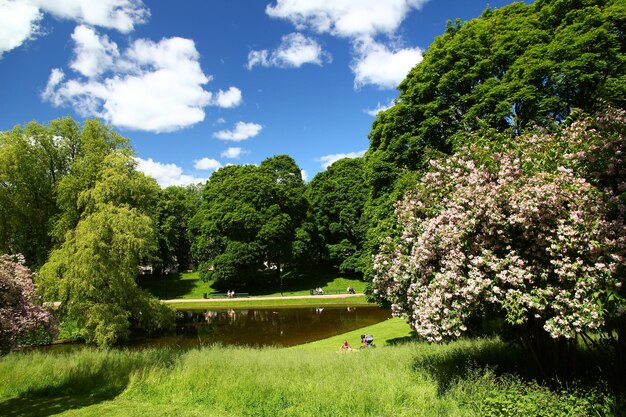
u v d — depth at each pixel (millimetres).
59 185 20391
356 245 43594
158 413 7176
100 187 19328
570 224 5438
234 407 7203
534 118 12531
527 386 6434
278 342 19828
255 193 40750
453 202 6617
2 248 20609
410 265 7168
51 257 17922
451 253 6234
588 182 5918
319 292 37906
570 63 12133
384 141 17344
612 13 12727
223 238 40031
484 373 7129
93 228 18016
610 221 5312
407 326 18953
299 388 7449
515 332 7055
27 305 10812
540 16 15109
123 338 18828
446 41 16625
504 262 5695
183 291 41469
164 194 48969
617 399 5398
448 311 5941
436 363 8305
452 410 5996
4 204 20469
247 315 29094
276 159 45188
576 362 6703
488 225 6020
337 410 6480
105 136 22984
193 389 8180
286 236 40688
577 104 12797
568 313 5215
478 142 7344
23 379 9227
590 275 5168
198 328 24172
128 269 18766
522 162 6504
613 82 11117
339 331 22047
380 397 6703
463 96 14781
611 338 6504
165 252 46688
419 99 16203
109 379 9070
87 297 17422
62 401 8148
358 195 43125
